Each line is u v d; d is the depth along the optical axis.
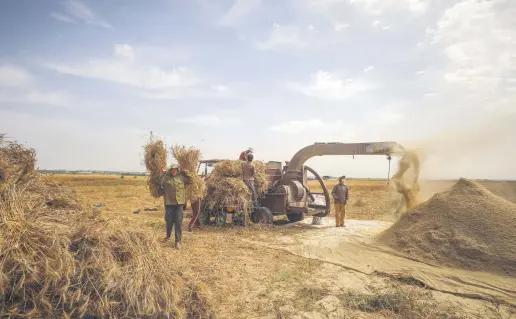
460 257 6.95
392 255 7.77
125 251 3.38
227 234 10.09
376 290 5.47
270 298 5.04
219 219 11.58
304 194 12.67
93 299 2.97
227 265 6.69
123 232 3.57
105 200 19.69
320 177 12.88
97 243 3.25
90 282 2.99
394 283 5.86
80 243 3.19
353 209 17.83
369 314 4.58
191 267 6.45
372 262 7.17
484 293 5.34
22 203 3.34
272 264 6.91
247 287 5.52
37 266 2.80
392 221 13.48
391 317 4.51
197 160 10.02
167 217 8.22
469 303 5.05
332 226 12.29
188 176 8.46
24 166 3.75
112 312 3.01
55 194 3.82
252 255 7.63
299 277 6.04
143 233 3.80
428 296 5.27
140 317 3.16
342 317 4.45
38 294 2.75
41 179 3.94
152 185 9.85
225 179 11.68
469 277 6.12
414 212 9.01
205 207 11.64
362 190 36.69
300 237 9.80
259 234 10.26
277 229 11.28
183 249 7.90
